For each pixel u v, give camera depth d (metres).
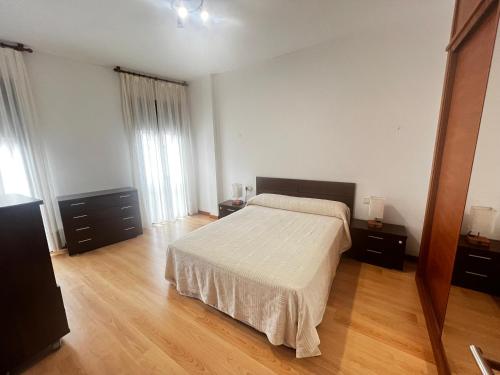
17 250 1.42
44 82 2.88
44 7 1.94
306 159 3.27
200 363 1.52
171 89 4.12
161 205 4.21
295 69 3.12
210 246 2.07
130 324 1.85
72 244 2.99
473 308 1.86
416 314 1.91
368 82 2.66
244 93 3.67
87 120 3.29
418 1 2.05
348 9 2.13
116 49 2.83
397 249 2.50
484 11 1.34
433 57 2.31
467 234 1.96
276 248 2.00
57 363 1.53
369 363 1.49
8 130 2.61
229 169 4.18
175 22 2.22
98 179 3.47
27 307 1.48
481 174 1.86
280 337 1.51
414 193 2.61
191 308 2.03
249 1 1.93
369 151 2.79
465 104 1.62
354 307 1.99
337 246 2.38
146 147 3.89
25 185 2.78
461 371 1.45
